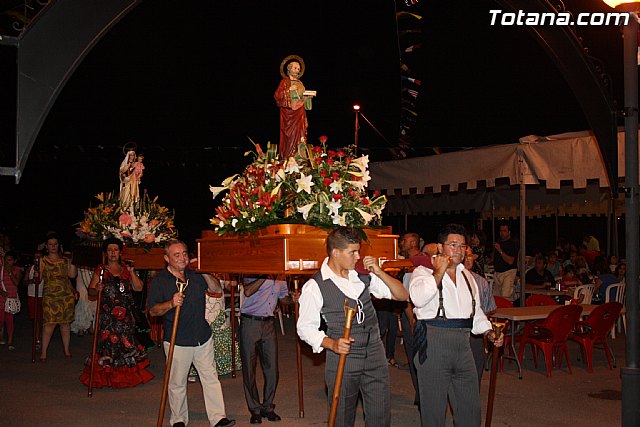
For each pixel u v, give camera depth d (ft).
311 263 16.42
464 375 15.88
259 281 21.12
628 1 17.49
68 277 34.47
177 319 19.29
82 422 22.11
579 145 28.68
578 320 29.43
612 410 23.00
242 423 21.76
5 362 33.09
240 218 17.31
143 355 28.17
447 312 15.79
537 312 28.96
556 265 46.11
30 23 14.33
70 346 38.17
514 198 48.57
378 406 15.06
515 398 24.75
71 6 14.73
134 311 28.14
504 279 41.16
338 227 15.44
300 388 22.52
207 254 19.61
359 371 14.79
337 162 17.57
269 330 21.62
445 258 15.38
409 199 54.54
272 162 17.88
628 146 18.08
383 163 37.70
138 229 32.65
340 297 14.83
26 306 63.21
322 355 32.42
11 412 23.36
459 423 15.93
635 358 18.06
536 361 30.83
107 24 15.12
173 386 20.63
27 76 14.49
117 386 27.07
